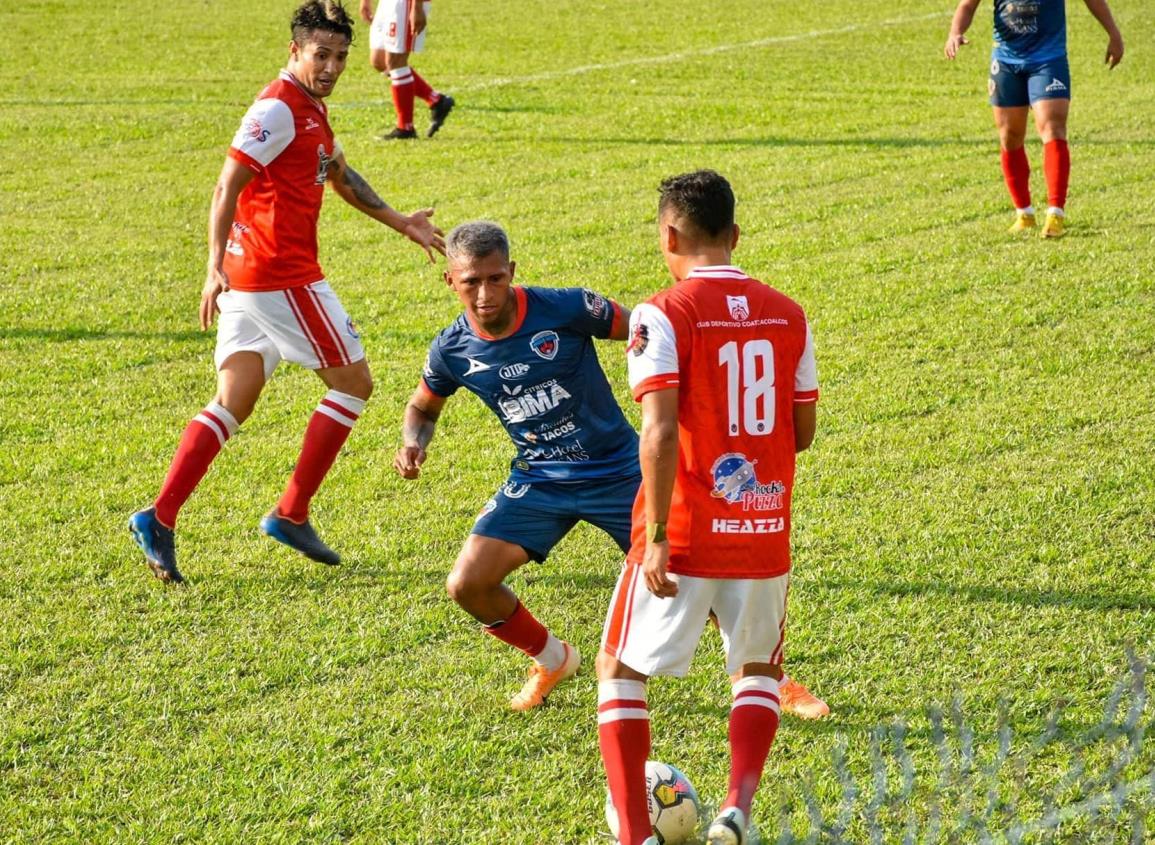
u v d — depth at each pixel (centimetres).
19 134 5266
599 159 4797
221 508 2130
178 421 2502
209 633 1742
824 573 1869
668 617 1297
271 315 1958
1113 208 3819
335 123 5494
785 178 4422
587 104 5853
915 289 3159
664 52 7331
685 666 1311
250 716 1549
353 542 2006
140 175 4634
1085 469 2164
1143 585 1800
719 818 1244
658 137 5169
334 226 3984
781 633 1345
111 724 1535
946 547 1930
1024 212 3644
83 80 6425
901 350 2766
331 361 1973
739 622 1307
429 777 1432
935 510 2048
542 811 1383
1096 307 2975
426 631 1748
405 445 1647
